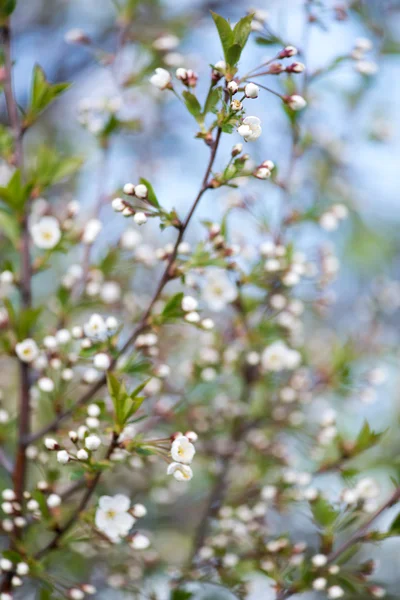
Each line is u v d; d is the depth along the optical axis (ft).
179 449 2.62
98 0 4.42
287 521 3.51
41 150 3.03
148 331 2.90
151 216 2.73
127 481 3.47
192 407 3.25
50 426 2.92
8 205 2.97
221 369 3.26
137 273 3.60
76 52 4.38
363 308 3.89
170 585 3.04
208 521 3.26
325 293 3.38
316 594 3.19
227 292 3.16
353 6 3.43
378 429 3.62
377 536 2.85
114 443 2.68
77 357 2.93
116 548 3.19
